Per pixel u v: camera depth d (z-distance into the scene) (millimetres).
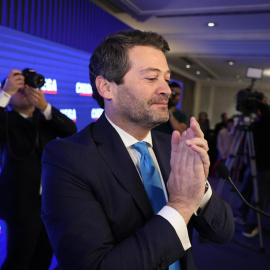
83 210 611
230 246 2588
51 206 638
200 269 2199
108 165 693
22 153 1520
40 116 1640
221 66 7348
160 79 699
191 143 611
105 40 738
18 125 1521
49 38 2379
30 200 1503
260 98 2684
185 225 605
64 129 1705
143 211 670
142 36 709
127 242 580
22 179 1494
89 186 657
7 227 1513
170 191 646
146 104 688
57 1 2438
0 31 1849
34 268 1592
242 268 2248
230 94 10750
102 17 3111
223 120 7445
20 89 1520
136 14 3744
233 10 3381
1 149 1542
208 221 742
